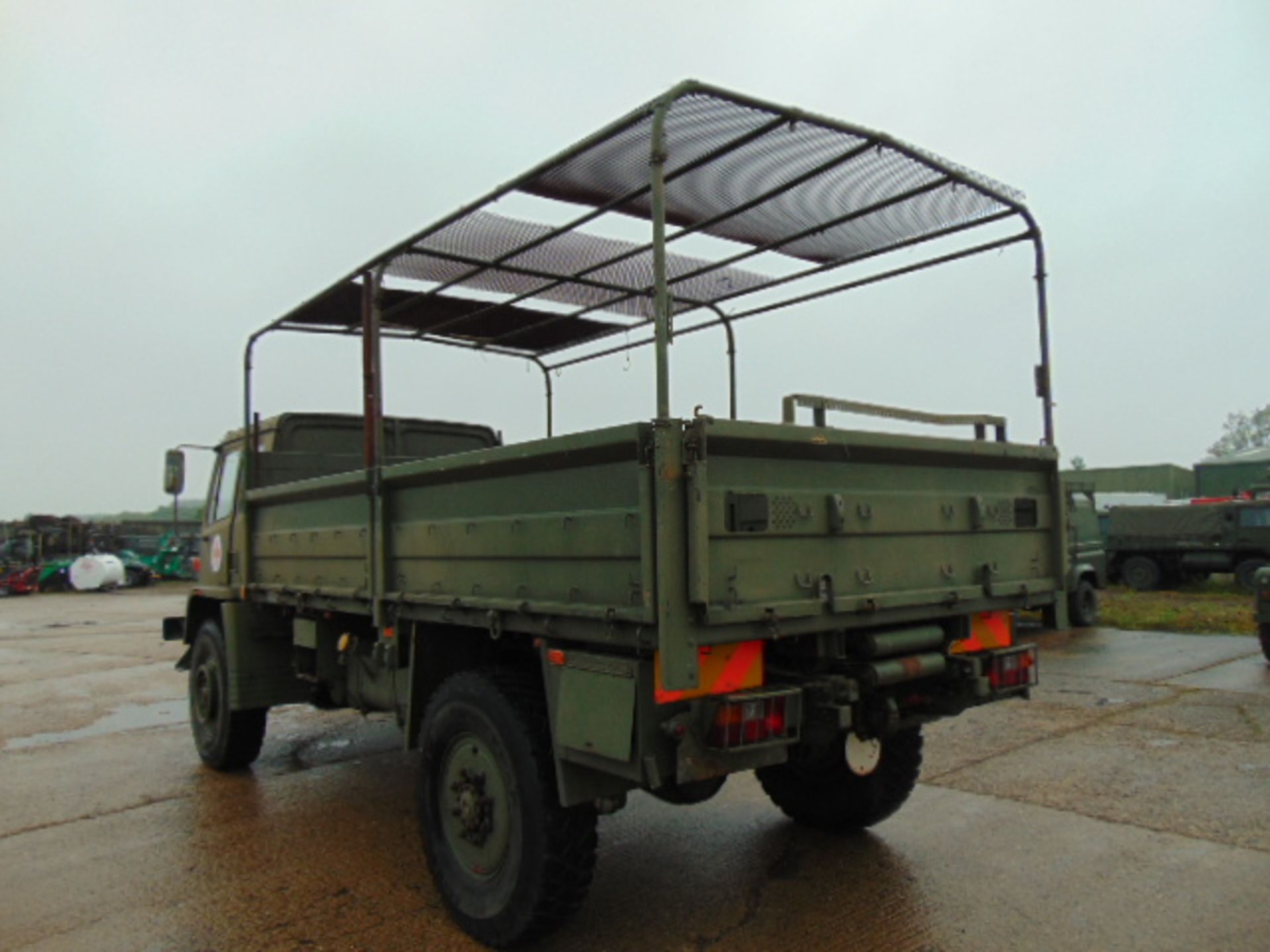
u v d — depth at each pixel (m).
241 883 4.22
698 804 5.25
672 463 2.88
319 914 3.87
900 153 3.93
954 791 5.42
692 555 2.86
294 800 5.58
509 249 5.04
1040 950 3.40
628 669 3.00
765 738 3.07
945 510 3.85
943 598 3.75
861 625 3.46
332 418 6.68
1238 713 7.59
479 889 3.59
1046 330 4.55
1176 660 10.62
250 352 6.23
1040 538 4.39
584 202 4.38
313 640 5.52
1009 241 4.71
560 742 3.26
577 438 3.16
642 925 3.67
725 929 3.62
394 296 5.89
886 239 5.08
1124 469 40.81
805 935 3.56
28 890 4.18
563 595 3.29
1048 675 9.67
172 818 5.25
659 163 3.18
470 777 3.67
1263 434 70.75
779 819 4.98
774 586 3.16
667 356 3.10
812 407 3.58
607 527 3.07
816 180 4.21
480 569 3.74
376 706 5.14
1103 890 3.94
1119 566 21.08
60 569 29.23
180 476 6.77
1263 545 19.08
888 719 3.60
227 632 6.05
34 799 5.70
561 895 3.32
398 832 4.94
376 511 4.40
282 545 5.61
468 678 3.70
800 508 3.25
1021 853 4.40
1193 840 4.52
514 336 7.01
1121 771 5.80
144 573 32.12
